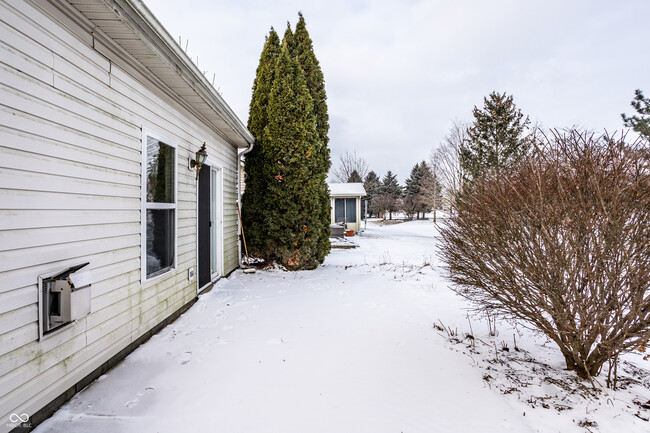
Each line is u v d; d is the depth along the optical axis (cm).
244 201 719
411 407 203
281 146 654
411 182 4184
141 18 243
